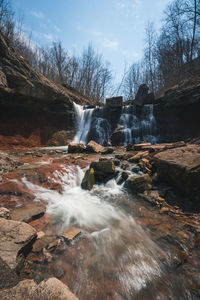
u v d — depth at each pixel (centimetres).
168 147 586
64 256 186
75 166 532
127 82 3347
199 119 1129
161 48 2383
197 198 321
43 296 120
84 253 194
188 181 332
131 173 454
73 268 171
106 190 408
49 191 369
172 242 213
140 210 307
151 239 222
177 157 405
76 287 150
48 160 593
